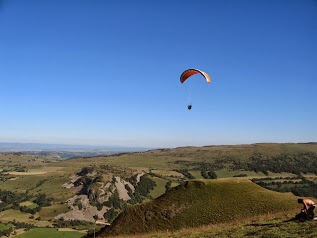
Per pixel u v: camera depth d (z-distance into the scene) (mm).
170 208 59281
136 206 63375
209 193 60938
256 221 31875
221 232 28656
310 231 22578
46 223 175875
